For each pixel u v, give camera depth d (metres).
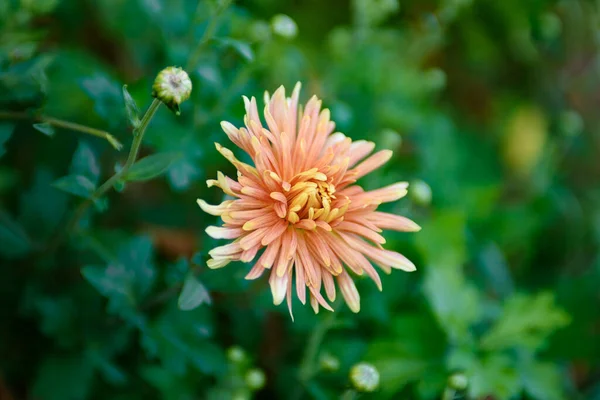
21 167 0.47
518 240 0.56
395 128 0.53
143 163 0.35
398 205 0.45
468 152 0.64
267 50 0.47
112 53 0.51
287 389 0.44
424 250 0.46
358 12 0.52
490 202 0.56
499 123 0.70
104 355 0.41
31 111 0.36
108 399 0.42
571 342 0.49
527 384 0.44
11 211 0.46
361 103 0.52
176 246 0.47
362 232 0.35
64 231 0.40
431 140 0.56
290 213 0.34
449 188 0.55
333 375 0.43
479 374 0.42
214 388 0.42
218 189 0.46
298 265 0.34
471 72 0.70
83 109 0.46
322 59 0.58
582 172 0.70
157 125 0.42
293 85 0.50
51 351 0.41
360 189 0.35
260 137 0.34
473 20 0.66
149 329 0.39
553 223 0.61
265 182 0.34
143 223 0.47
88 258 0.43
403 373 0.43
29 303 0.41
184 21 0.44
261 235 0.34
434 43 0.57
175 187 0.40
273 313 0.46
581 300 0.51
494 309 0.49
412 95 0.55
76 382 0.40
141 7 0.46
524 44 0.68
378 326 0.45
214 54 0.43
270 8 0.57
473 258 0.53
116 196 0.47
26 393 0.43
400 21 0.64
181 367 0.39
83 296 0.42
